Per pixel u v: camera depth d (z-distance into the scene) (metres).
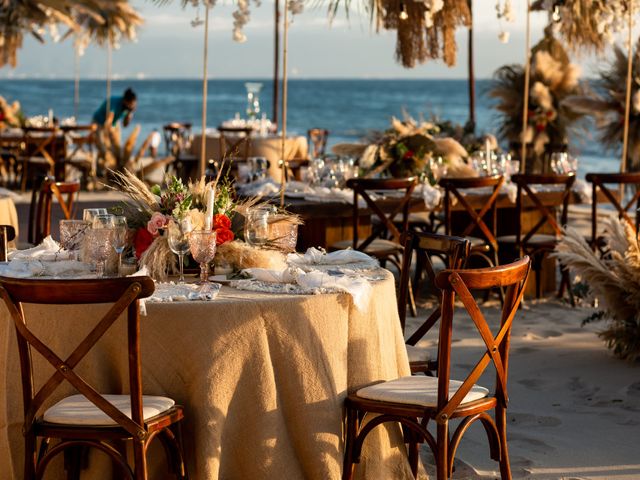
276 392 2.97
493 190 6.34
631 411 4.16
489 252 6.98
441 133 7.73
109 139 12.84
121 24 12.98
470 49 10.12
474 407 3.02
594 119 8.62
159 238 3.32
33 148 13.12
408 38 7.01
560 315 6.20
